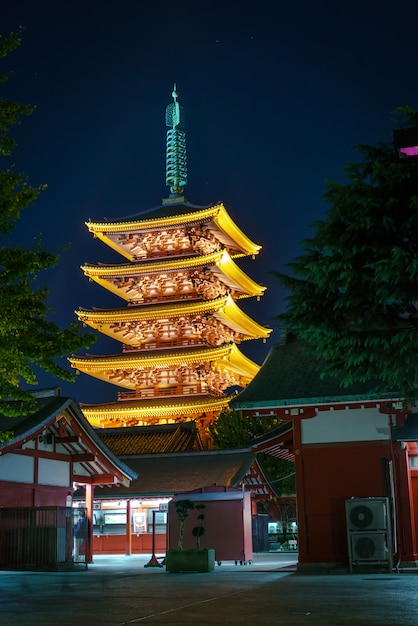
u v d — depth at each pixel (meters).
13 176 22.69
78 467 39.28
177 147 95.88
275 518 65.00
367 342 21.05
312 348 23.66
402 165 20.33
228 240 86.69
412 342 20.48
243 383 91.88
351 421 30.48
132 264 84.31
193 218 81.38
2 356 22.45
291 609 15.03
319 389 30.53
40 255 22.58
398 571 27.69
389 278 20.06
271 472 63.56
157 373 85.88
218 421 68.94
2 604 16.83
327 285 21.45
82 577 27.14
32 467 34.50
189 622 13.16
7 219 22.45
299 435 30.81
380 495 29.62
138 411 83.38
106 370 85.94
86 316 84.69
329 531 29.91
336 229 21.12
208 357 80.56
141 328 86.44
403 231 20.52
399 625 12.33
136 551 53.50
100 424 87.00
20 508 32.16
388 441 29.94
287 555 48.25
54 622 13.33
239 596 18.34
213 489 39.50
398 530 29.25
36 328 23.52
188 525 38.16
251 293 91.44
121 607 16.02
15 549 31.86
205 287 85.19
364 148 21.91
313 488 30.33
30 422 33.12
